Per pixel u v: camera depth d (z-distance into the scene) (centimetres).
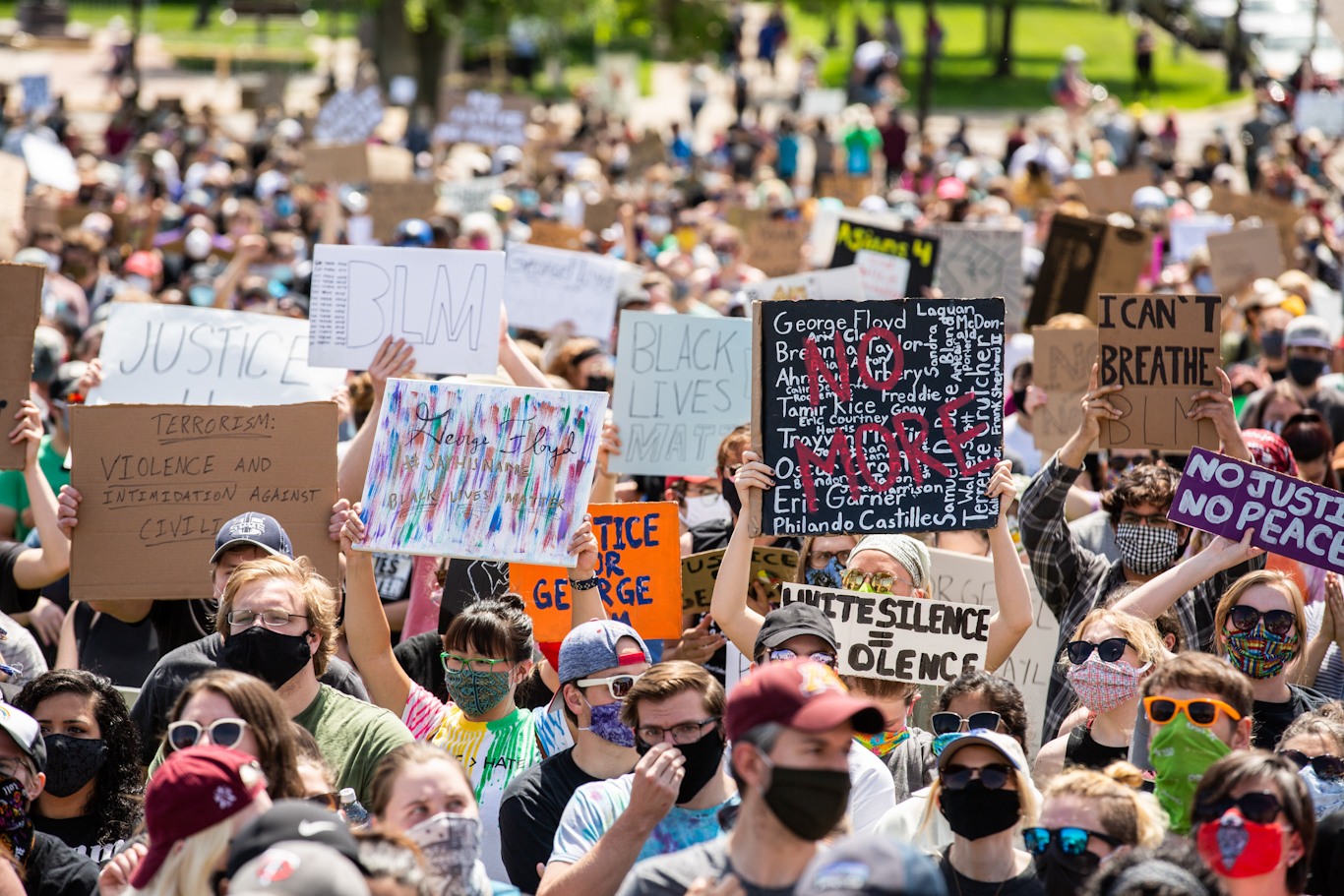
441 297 1566
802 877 693
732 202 5097
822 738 719
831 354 1255
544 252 2602
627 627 1081
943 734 1015
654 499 1966
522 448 1277
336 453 1321
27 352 1363
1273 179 5631
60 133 7150
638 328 1812
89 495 1310
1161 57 11569
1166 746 920
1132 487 1346
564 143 7206
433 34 9388
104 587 1298
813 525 1243
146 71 10681
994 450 1257
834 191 5269
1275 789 805
